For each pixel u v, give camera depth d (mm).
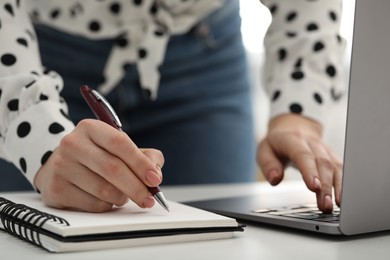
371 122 603
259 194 962
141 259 535
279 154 917
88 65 1263
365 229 631
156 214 640
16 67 840
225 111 1402
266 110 2162
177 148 1367
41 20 1233
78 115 1284
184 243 603
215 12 1336
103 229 563
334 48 1094
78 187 662
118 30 1241
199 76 1354
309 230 648
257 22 1639
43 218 588
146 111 1325
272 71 1130
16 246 594
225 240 625
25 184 1267
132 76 1276
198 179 1387
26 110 791
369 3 575
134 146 648
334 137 1709
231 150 1420
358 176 610
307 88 1046
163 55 1274
